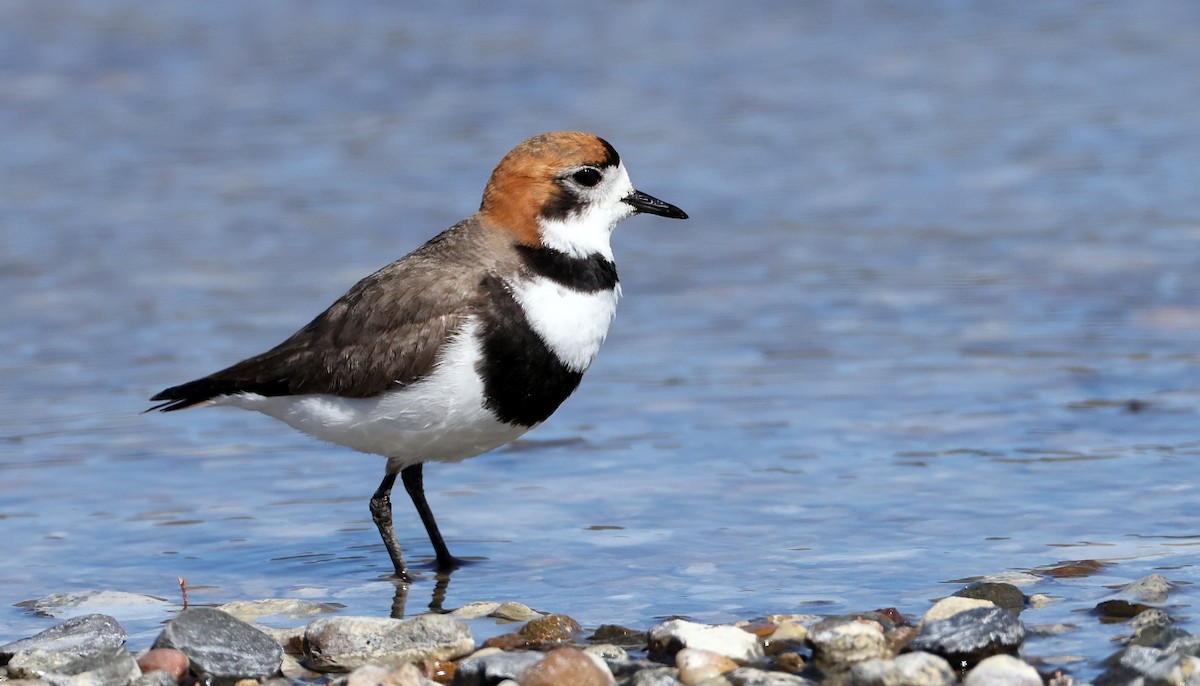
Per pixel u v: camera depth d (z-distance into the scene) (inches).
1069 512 432.5
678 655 330.0
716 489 466.0
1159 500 438.6
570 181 413.4
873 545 414.0
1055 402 534.6
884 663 319.6
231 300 673.0
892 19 1205.7
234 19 1182.9
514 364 400.2
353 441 410.3
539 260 409.1
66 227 772.0
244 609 383.2
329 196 826.2
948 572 391.2
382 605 390.6
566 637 356.2
